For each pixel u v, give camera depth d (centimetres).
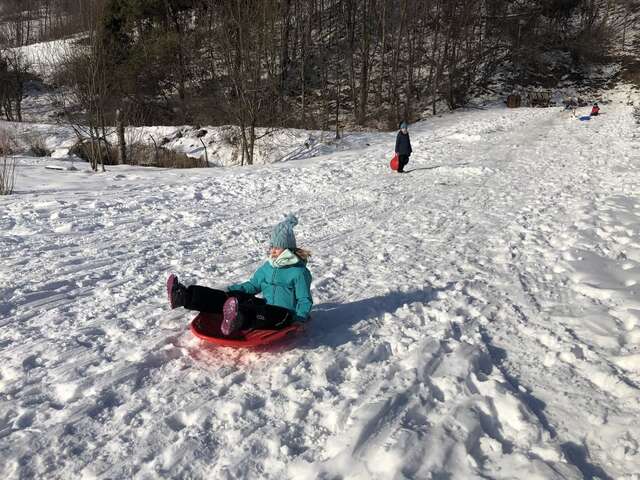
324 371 376
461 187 1256
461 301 526
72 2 5694
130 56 3731
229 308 370
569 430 308
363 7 4316
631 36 5831
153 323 476
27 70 4766
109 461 281
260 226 918
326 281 599
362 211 1036
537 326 464
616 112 3472
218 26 3033
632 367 379
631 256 668
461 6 4656
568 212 921
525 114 3578
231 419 319
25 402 339
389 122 3759
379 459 275
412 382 356
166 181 1480
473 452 286
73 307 521
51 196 1165
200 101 3569
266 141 2836
